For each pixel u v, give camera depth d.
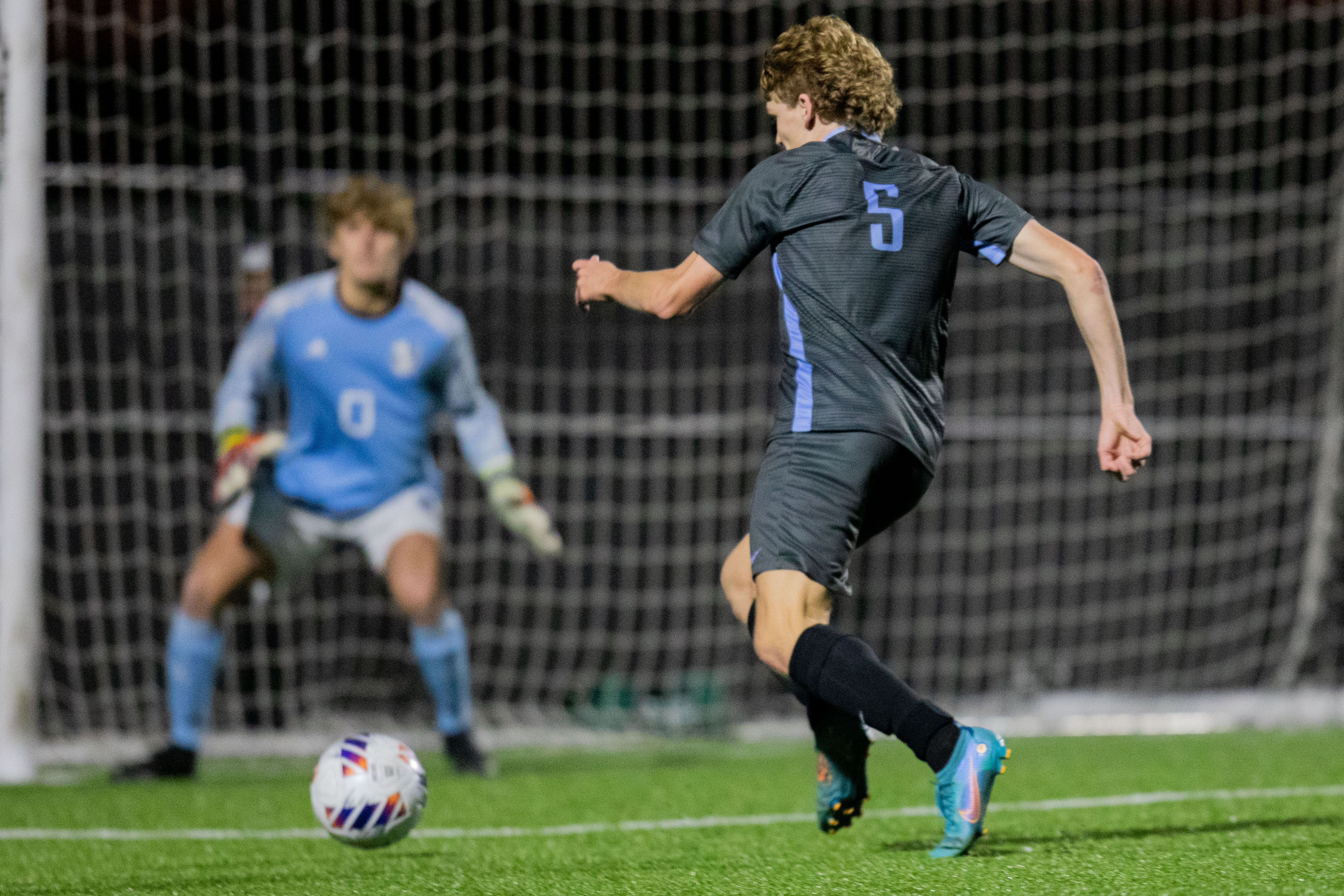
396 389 18.66
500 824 13.92
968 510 31.83
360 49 32.09
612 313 32.00
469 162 33.28
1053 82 34.41
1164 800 14.70
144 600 26.98
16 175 18.27
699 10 33.31
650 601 31.44
